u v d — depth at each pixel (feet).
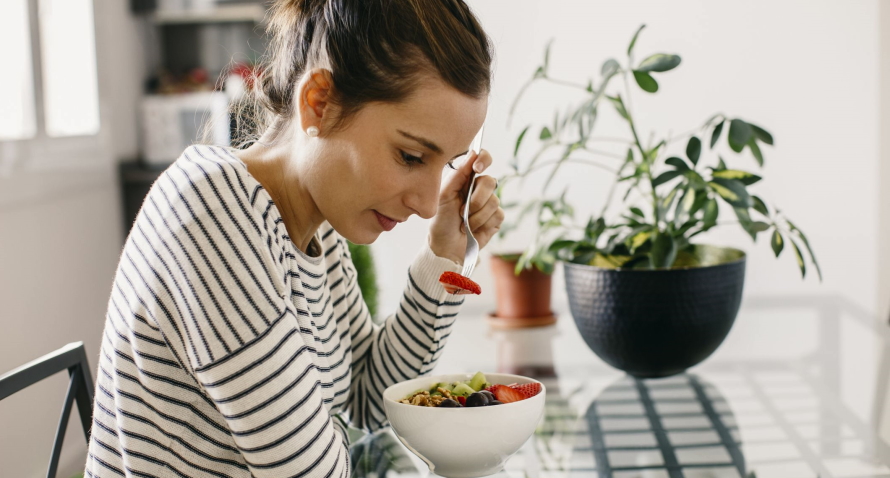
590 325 3.79
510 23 8.41
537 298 5.16
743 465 2.69
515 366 4.11
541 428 3.16
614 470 2.70
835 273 8.07
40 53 7.25
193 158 2.41
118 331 2.36
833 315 4.87
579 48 8.38
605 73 4.17
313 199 2.47
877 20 7.80
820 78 7.98
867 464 2.66
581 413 3.33
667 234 3.76
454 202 3.29
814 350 4.15
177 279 2.19
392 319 3.41
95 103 8.65
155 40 10.65
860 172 7.99
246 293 2.17
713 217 3.85
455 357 4.34
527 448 2.95
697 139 3.93
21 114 7.09
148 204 2.35
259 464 2.19
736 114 8.18
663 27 8.21
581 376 3.90
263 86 2.70
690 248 4.19
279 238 2.42
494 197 3.33
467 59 2.25
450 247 3.32
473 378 2.92
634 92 8.29
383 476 2.79
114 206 9.02
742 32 8.07
